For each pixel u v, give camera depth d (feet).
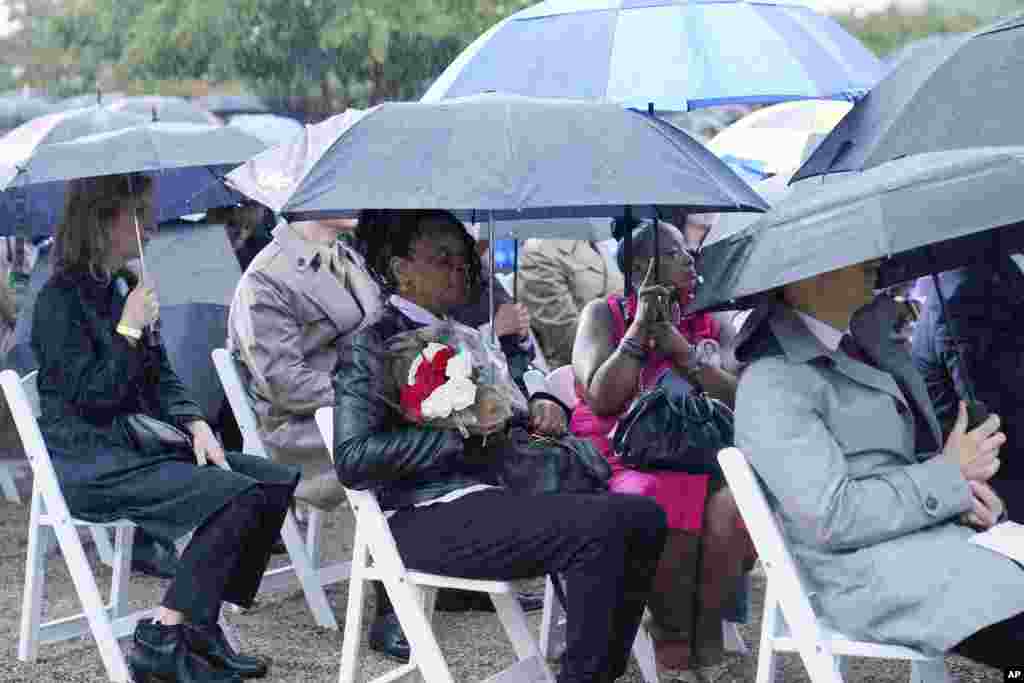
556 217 21.01
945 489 15.66
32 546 21.79
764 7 23.49
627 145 16.83
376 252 18.03
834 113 36.58
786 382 16.07
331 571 24.98
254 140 24.71
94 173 20.65
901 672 21.43
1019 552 15.29
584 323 21.27
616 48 22.35
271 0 80.94
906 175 15.31
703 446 19.49
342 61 81.82
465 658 22.30
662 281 21.04
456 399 16.97
